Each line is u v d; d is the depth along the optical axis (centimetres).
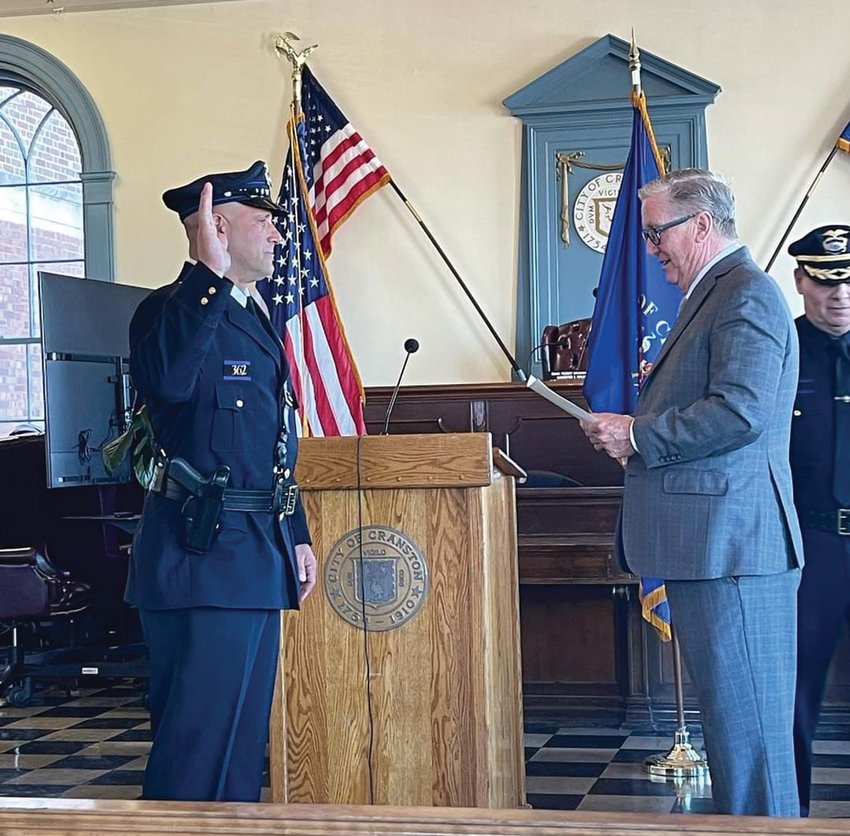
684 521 250
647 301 493
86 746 486
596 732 494
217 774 246
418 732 280
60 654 591
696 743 471
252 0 707
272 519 258
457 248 683
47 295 538
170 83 716
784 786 248
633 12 668
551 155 673
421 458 276
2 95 755
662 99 657
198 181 264
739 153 655
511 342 677
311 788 286
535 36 679
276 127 704
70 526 613
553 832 171
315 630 286
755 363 246
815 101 650
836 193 646
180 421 254
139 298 593
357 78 693
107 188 719
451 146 685
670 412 251
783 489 256
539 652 512
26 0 722
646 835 169
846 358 319
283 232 606
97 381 559
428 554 280
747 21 657
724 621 248
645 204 271
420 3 689
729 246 266
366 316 688
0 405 760
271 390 263
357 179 667
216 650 248
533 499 494
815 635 315
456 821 175
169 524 252
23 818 181
